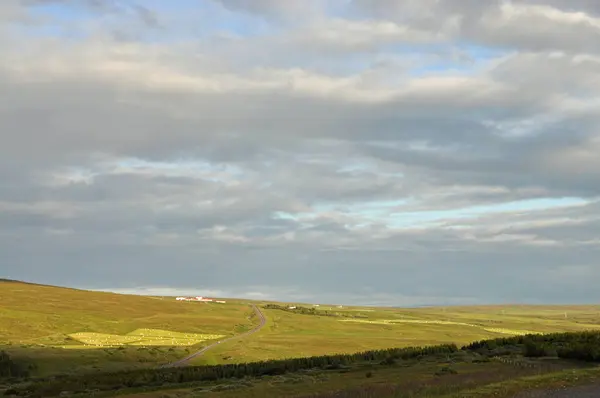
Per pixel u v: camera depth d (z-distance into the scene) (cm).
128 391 5522
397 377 4822
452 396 2741
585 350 5225
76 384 6606
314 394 3875
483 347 6775
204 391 4803
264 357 12875
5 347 11562
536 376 3409
